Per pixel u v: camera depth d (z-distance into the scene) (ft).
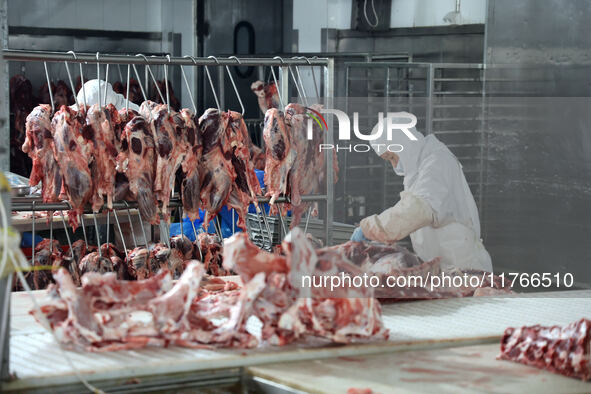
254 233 18.22
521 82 21.15
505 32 21.35
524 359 8.49
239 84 31.91
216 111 13.92
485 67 21.80
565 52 20.03
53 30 31.37
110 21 32.45
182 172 13.82
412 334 9.33
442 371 8.23
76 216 14.02
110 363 8.03
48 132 13.19
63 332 8.38
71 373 7.72
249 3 31.76
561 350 8.23
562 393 7.72
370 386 7.74
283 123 13.82
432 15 26.96
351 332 8.71
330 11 30.01
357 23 29.32
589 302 10.96
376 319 8.87
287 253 8.56
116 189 13.69
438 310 10.43
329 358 8.59
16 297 10.95
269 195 14.29
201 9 32.32
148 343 8.54
